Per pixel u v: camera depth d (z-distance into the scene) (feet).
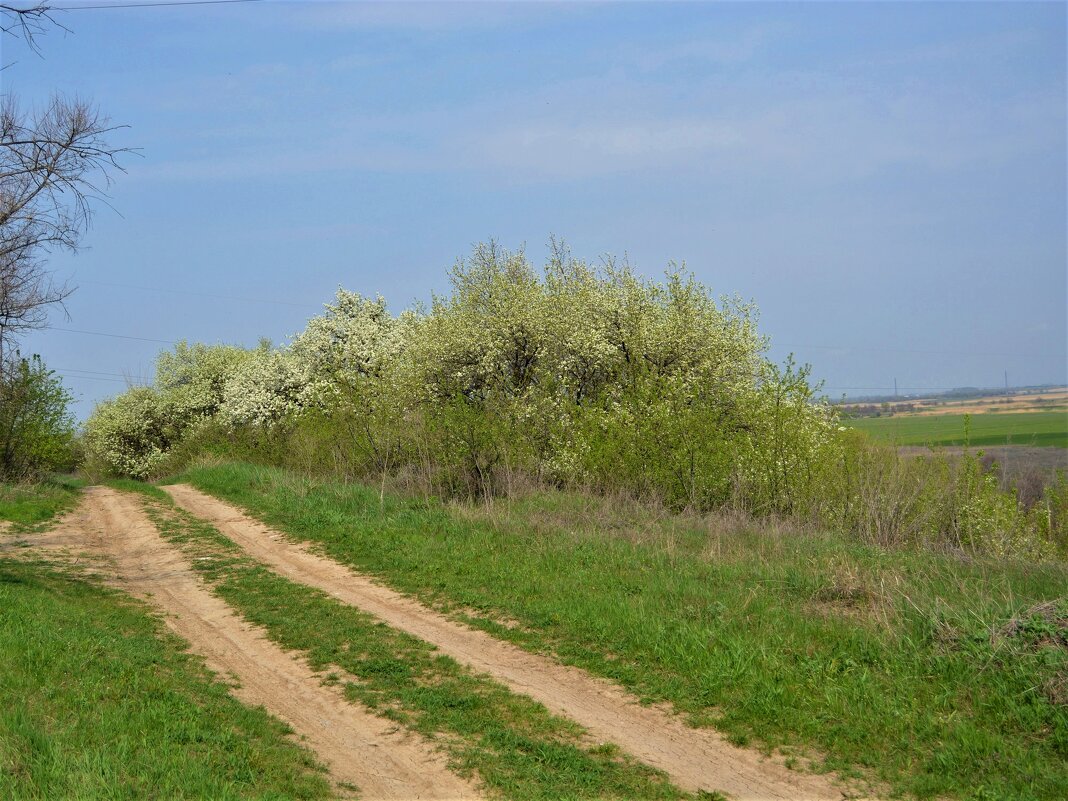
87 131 41.34
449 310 83.25
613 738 23.36
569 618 33.47
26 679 24.43
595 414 63.05
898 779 20.40
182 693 25.72
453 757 22.26
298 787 19.72
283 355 110.11
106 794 17.24
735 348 70.64
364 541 50.16
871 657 26.68
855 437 56.75
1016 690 23.43
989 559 40.68
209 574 44.86
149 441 152.15
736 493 54.03
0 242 45.21
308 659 30.71
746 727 23.72
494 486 63.87
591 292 78.43
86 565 47.29
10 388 79.92
